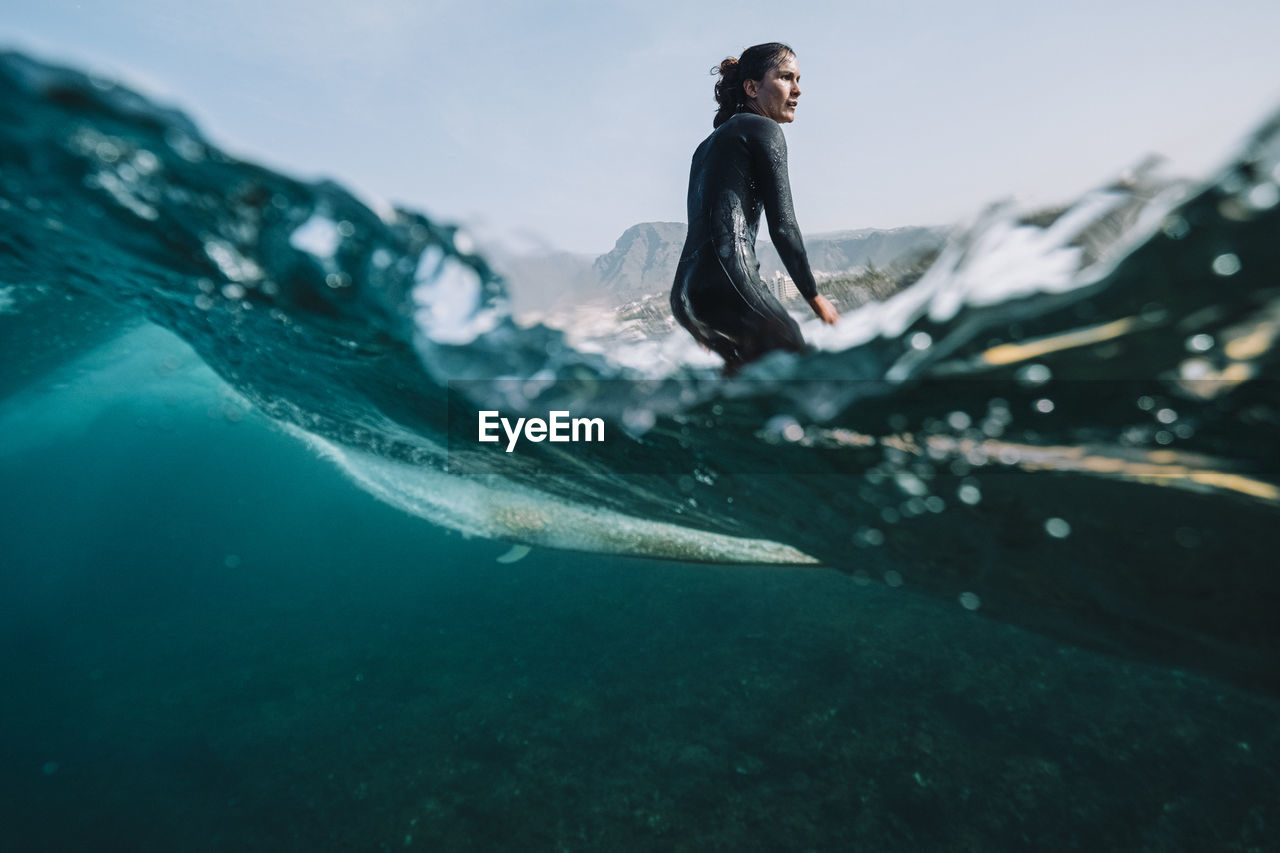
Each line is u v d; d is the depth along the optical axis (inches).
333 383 110.1
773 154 80.0
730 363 80.3
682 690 146.2
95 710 183.0
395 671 178.5
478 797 123.6
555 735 137.3
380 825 120.8
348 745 144.7
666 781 121.8
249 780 138.3
